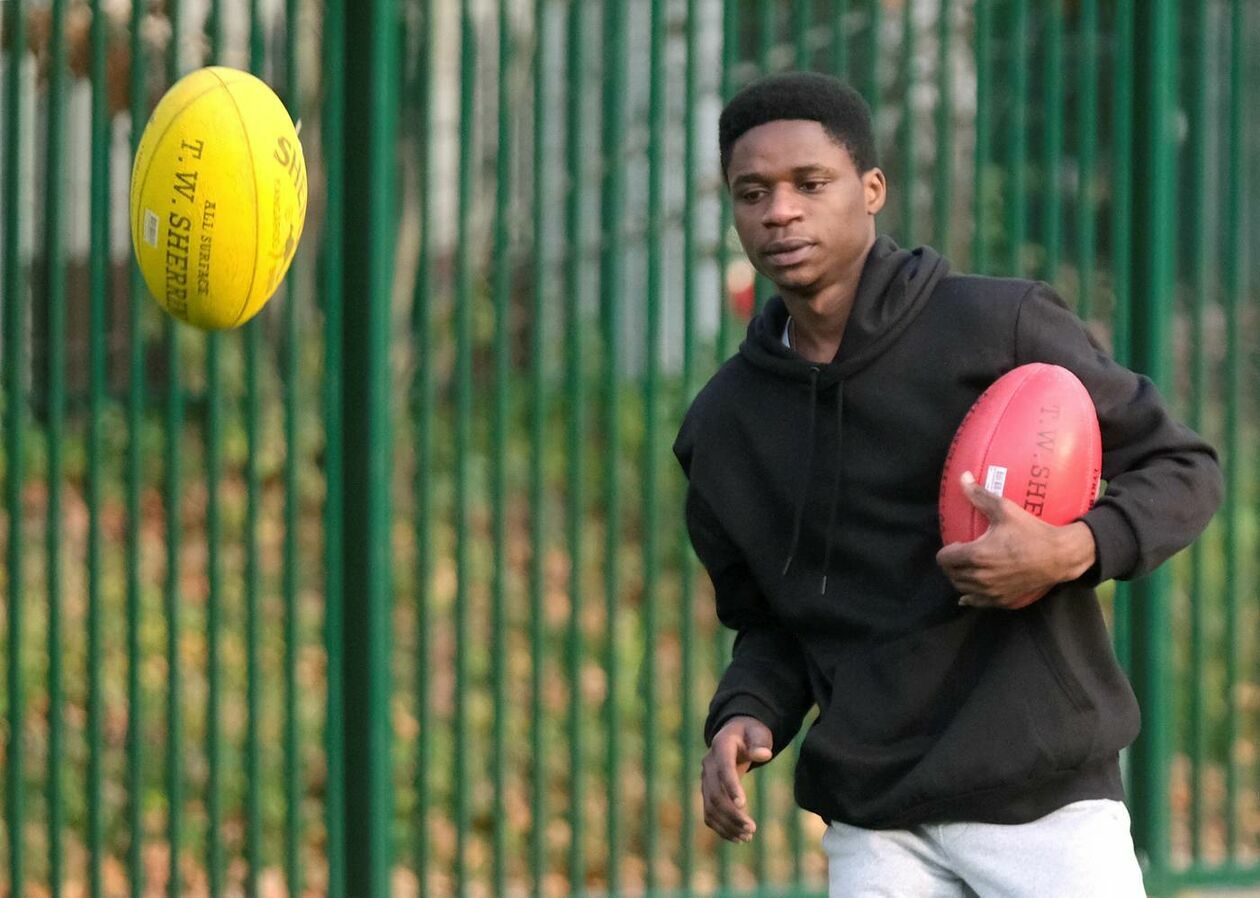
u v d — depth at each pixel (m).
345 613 20.58
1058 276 22.17
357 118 20.36
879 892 12.36
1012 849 11.98
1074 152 22.92
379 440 20.38
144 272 14.17
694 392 21.25
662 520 26.77
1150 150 22.11
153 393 24.34
